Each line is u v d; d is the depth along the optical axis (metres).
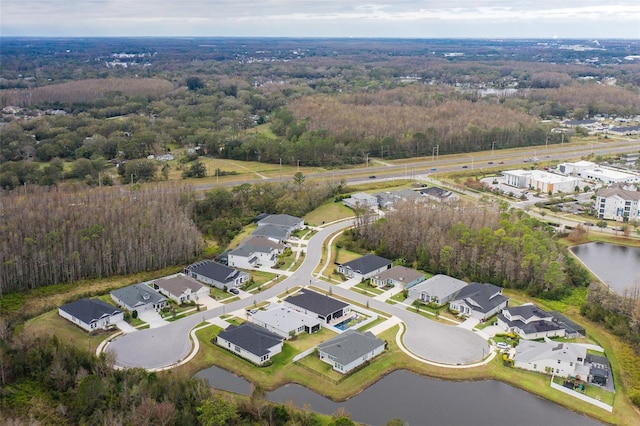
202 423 83.62
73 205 167.00
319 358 106.88
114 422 81.81
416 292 131.12
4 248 136.00
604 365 103.69
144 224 154.50
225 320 120.69
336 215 191.75
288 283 139.88
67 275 139.88
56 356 98.38
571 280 139.25
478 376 101.94
